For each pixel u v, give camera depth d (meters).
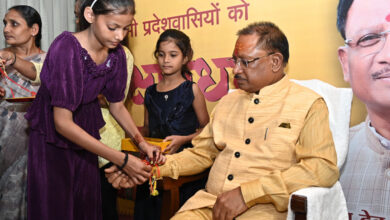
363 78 2.08
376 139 2.05
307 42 2.29
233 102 1.81
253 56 1.61
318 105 1.59
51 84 1.50
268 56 1.61
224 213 1.49
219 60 2.68
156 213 2.21
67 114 1.52
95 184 1.77
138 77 3.11
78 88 1.54
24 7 2.46
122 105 1.93
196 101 2.39
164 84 2.51
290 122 1.58
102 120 1.79
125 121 1.93
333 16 2.18
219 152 1.82
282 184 1.44
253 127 1.65
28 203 1.62
